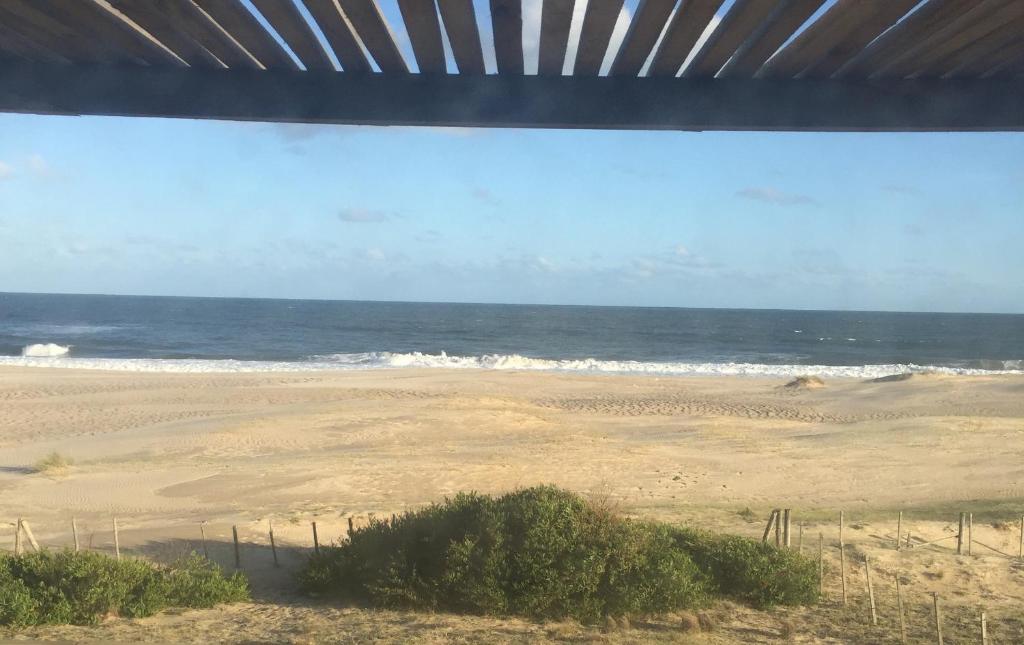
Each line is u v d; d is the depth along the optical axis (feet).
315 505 49.70
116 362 149.18
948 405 97.66
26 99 9.84
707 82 9.70
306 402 94.94
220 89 9.90
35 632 22.52
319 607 27.71
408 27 8.30
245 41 8.89
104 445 70.38
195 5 7.95
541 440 74.79
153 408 90.12
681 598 27.78
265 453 68.28
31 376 117.19
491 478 58.34
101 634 22.47
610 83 9.73
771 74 9.53
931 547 38.93
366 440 73.97
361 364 155.94
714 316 555.69
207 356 184.96
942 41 8.34
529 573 26.66
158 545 38.17
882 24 7.88
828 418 92.02
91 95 9.84
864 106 9.66
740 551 31.27
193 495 52.80
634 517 44.16
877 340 294.87
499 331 312.29
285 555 36.76
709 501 52.42
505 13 7.92
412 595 27.09
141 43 9.00
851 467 62.90
